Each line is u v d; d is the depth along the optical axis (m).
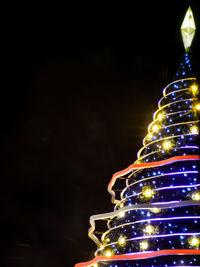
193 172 47.88
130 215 48.97
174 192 47.09
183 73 60.53
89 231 53.06
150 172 51.06
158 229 45.22
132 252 46.25
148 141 56.94
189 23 63.53
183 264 42.75
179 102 56.72
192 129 51.91
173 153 50.94
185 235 43.84
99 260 46.19
